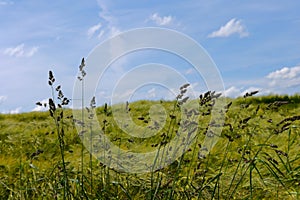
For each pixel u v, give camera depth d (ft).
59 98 12.76
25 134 26.43
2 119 40.55
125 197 14.30
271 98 38.09
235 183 16.38
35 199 14.48
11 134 27.96
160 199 13.09
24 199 14.48
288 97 38.09
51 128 27.32
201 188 13.30
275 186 15.69
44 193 14.39
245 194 15.35
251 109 26.68
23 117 39.86
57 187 14.03
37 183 15.64
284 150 20.26
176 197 13.83
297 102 37.55
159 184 13.58
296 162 18.11
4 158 20.75
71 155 20.36
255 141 21.02
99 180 15.46
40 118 39.50
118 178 15.49
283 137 22.04
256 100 37.88
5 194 15.93
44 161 19.54
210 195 14.93
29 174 17.17
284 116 24.49
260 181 16.25
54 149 21.21
